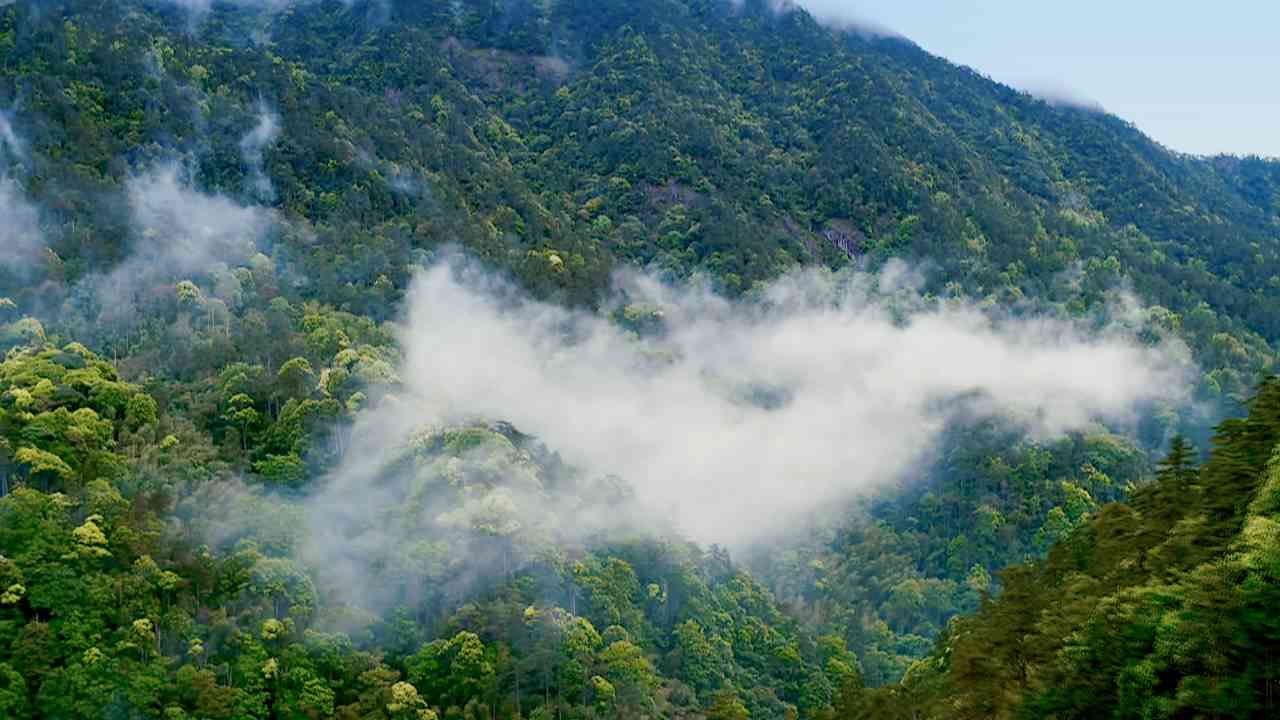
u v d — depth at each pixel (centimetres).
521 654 9569
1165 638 5041
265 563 9512
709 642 11806
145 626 8556
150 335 13862
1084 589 6431
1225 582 5053
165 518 9819
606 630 10406
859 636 13850
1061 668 5631
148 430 11219
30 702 8081
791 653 12200
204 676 8444
